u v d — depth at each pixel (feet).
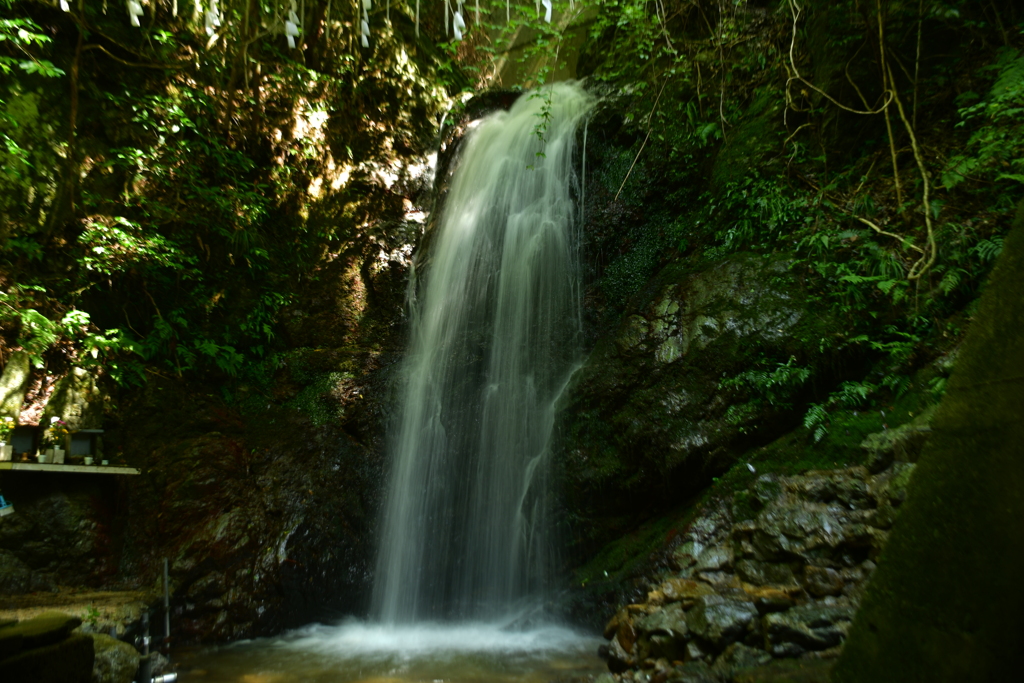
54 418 24.49
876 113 24.20
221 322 30.81
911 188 22.81
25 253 26.02
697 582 16.70
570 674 18.04
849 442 18.92
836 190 24.77
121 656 15.80
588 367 26.45
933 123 23.79
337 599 25.82
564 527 25.20
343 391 30.58
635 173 30.01
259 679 18.58
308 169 35.60
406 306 34.09
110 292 28.19
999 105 19.79
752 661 12.14
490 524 26.94
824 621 12.35
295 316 32.35
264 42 34.35
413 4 41.70
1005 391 5.98
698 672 12.40
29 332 24.89
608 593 21.81
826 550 14.78
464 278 32.17
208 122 32.42
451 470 28.43
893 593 6.58
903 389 19.12
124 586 23.07
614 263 29.07
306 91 36.11
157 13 31.96
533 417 27.55
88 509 23.56
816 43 26.84
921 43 23.93
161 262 27.86
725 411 22.24
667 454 22.93
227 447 27.22
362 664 19.89
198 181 30.66
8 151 26.08
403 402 30.76
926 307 19.85
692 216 28.55
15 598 20.65
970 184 21.12
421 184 38.45
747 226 25.32
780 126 27.27
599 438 25.18
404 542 27.86
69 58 29.01
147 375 27.81
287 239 33.86
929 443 6.73
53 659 6.59
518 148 33.65
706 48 32.27
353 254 34.40
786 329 21.80
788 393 21.25
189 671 19.35
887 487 14.70
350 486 28.35
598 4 35.60
